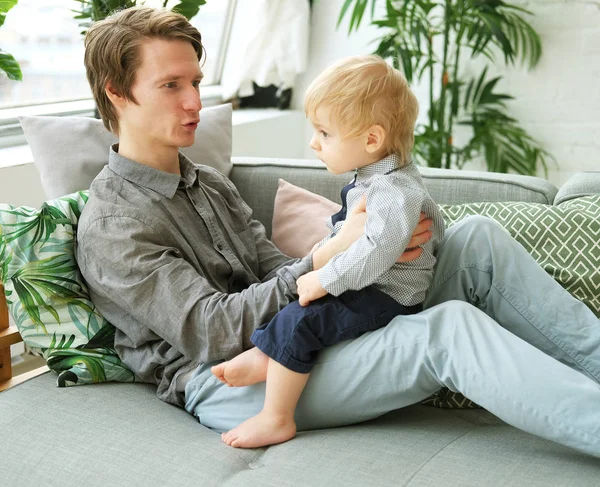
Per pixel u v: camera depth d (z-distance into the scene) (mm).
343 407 1374
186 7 2494
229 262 1652
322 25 3584
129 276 1467
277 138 3549
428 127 3158
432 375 1303
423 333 1301
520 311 1422
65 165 1780
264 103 3779
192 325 1446
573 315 1402
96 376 1532
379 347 1333
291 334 1344
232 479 1218
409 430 1362
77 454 1299
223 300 1457
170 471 1239
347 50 3551
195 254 1602
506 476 1153
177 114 1559
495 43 3160
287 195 1990
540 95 3225
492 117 3244
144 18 1549
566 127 3211
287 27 3486
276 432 1343
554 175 3301
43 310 1559
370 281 1331
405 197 1329
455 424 1408
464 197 1896
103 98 1600
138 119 1562
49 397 1469
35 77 2762
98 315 1599
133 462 1266
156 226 1528
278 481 1187
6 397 1477
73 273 1591
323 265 1423
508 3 3184
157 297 1454
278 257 1823
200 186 1757
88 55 1570
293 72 3609
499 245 1440
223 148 2107
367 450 1265
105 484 1237
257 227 1873
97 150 1821
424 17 3211
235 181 2148
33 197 2320
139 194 1576
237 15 3498
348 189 1479
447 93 3369
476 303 1491
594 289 1593
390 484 1151
